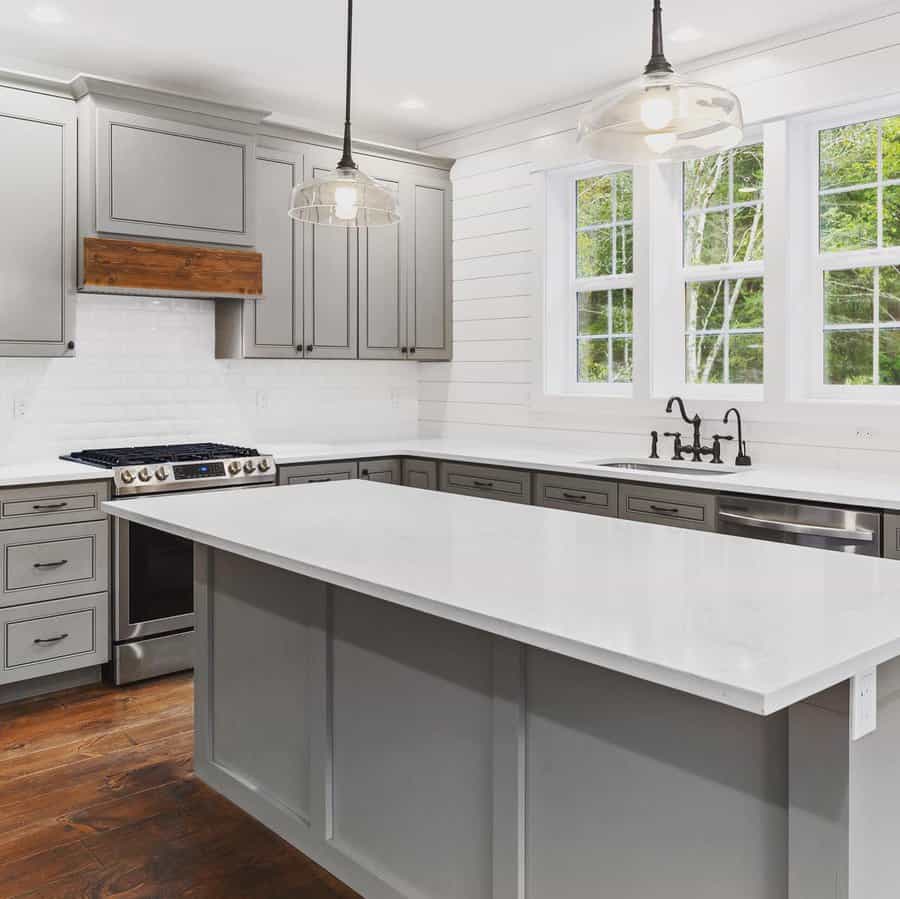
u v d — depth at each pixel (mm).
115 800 2848
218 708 2742
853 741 1303
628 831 1603
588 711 1655
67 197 3902
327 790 2273
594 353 4848
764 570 1880
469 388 5367
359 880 2182
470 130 5242
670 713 1528
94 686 3879
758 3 3471
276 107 4840
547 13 3559
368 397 5488
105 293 4176
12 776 3004
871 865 1391
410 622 2027
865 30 3535
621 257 4691
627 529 2371
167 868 2463
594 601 1619
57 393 4246
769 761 1402
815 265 3867
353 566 1900
